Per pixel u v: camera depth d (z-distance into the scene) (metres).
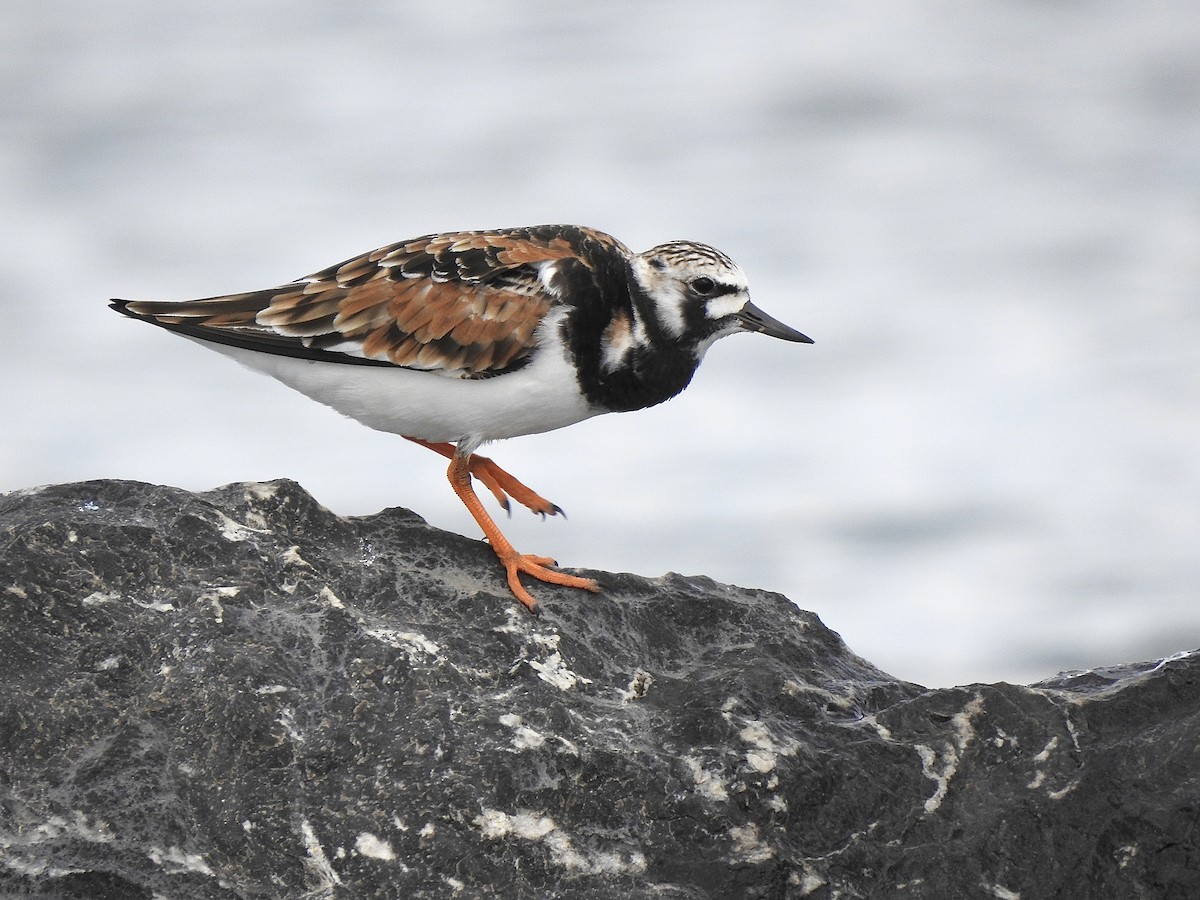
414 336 11.96
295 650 10.07
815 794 9.58
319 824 9.15
